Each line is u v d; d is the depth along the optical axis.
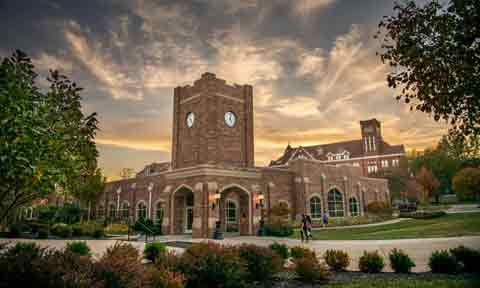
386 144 80.31
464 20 5.81
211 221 24.48
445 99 6.37
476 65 5.89
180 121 31.14
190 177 26.91
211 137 27.56
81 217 40.72
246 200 28.16
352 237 22.55
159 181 39.34
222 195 30.31
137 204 42.78
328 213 40.78
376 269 10.19
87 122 7.03
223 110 28.98
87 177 7.11
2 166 4.74
